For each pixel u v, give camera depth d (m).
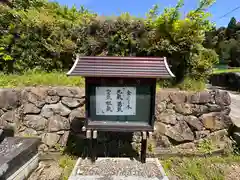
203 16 3.90
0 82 3.74
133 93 2.61
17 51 4.29
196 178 2.67
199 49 4.07
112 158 3.05
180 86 3.93
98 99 2.61
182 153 3.33
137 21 4.32
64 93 3.50
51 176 2.74
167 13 3.97
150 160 3.00
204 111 3.53
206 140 3.49
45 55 4.49
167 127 3.50
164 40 3.99
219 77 9.81
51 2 5.52
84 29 4.50
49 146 3.42
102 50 4.47
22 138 3.00
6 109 3.44
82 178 2.48
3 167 2.09
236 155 3.24
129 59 2.61
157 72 2.49
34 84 3.79
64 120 3.47
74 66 2.51
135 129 2.63
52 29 4.43
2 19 4.19
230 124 3.54
